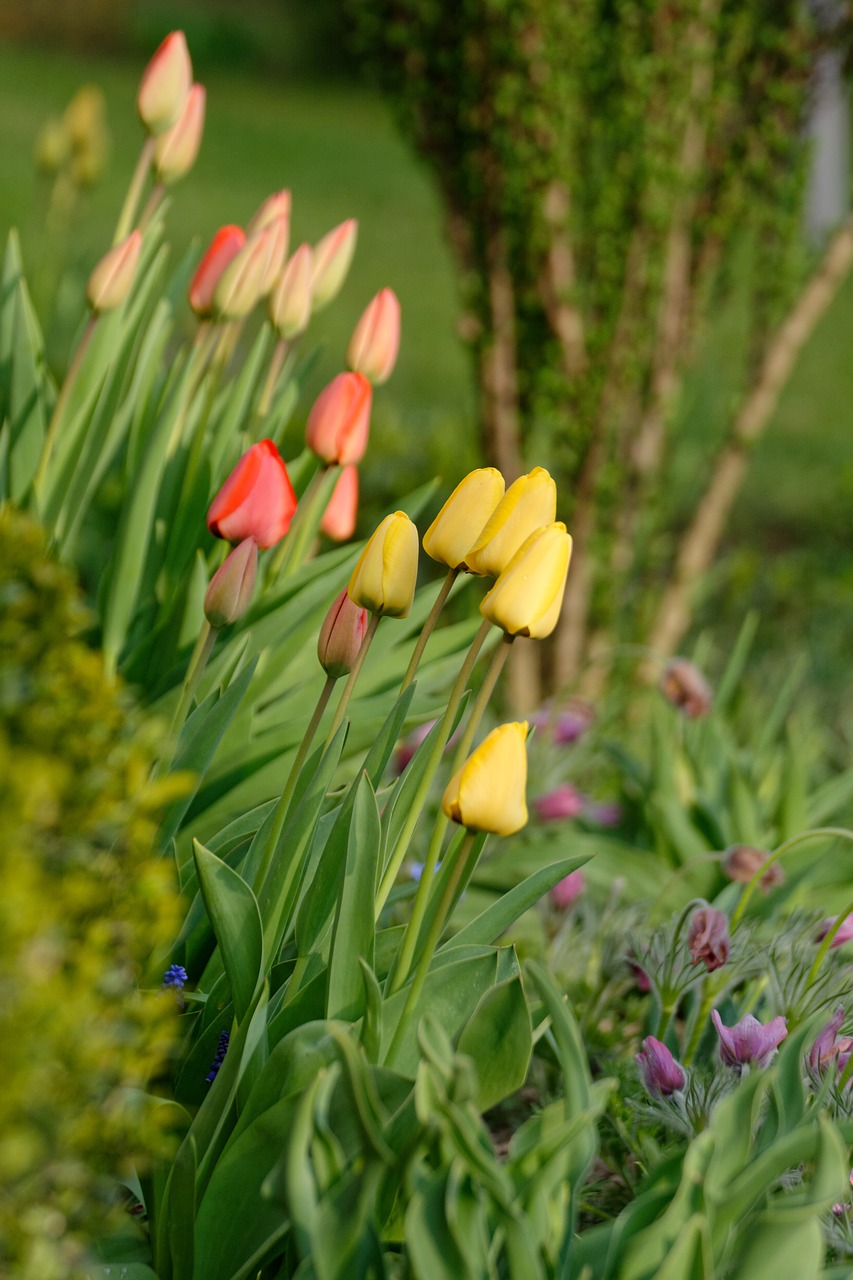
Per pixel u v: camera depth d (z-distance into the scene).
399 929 1.83
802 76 3.05
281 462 1.79
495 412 3.16
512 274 3.12
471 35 2.86
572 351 3.11
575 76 2.89
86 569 2.45
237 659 1.99
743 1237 1.64
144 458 2.00
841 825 2.67
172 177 2.13
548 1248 1.66
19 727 1.59
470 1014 1.77
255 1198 1.72
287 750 2.00
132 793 1.62
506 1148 2.02
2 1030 1.50
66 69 15.88
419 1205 1.61
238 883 1.74
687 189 3.05
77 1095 1.55
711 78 3.00
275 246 2.05
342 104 17.72
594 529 3.21
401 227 11.40
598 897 2.30
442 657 2.16
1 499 2.08
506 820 1.67
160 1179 1.74
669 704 2.44
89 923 1.60
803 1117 1.73
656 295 3.11
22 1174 1.54
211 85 17.78
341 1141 1.70
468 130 2.98
